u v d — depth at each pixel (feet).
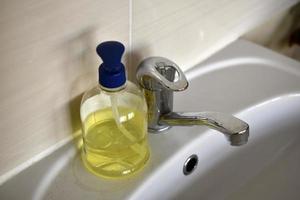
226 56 2.61
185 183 2.14
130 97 1.91
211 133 2.14
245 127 1.75
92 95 1.87
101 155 1.86
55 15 1.60
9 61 1.55
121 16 1.86
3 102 1.61
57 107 1.83
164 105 2.02
